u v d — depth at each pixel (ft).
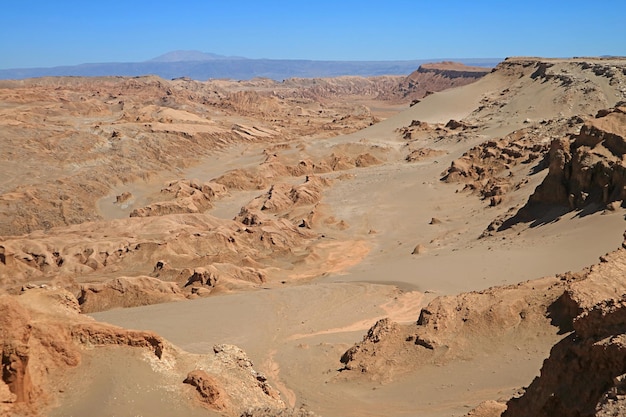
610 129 160.66
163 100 652.89
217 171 375.04
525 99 410.31
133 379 61.11
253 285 162.20
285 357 99.04
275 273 180.45
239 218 256.73
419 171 309.22
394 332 91.81
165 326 118.01
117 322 121.29
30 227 243.19
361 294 135.74
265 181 333.83
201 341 108.06
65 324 63.31
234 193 316.40
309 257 195.11
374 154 383.04
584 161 157.17
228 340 109.81
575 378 43.01
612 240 122.31
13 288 148.77
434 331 87.56
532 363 72.64
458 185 267.80
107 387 58.95
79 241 197.98
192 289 158.51
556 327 78.79
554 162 166.61
